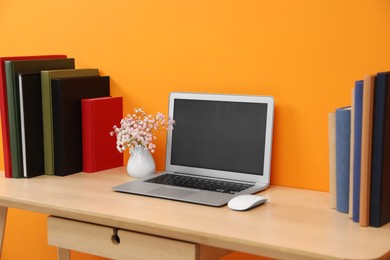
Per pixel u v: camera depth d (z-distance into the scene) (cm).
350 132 178
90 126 235
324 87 206
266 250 159
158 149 242
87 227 193
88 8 254
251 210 186
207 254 179
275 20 213
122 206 191
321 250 152
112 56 251
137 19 243
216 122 220
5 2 275
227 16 222
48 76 230
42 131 234
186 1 230
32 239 294
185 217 179
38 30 268
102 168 241
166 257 179
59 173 233
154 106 243
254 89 220
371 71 198
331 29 203
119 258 189
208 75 229
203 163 222
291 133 214
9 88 227
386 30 194
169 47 237
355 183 173
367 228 169
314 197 202
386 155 169
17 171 230
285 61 212
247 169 213
